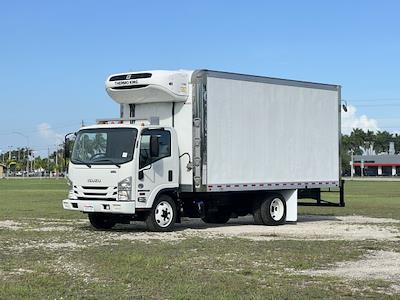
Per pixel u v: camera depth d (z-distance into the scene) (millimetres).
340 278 10555
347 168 162375
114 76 19141
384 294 9258
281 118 20953
